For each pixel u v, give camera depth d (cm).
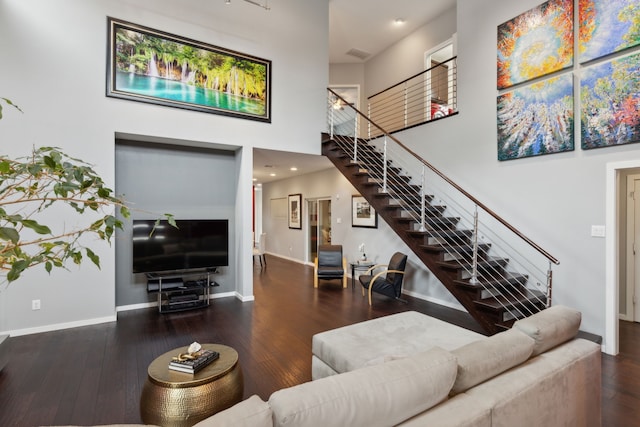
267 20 511
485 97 433
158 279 453
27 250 359
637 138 297
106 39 399
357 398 102
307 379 262
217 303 481
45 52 367
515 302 339
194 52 454
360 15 610
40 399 233
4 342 274
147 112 422
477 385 138
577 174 342
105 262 397
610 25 313
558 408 156
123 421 211
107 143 398
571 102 342
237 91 485
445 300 477
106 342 336
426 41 638
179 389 177
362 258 611
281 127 523
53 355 305
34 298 361
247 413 90
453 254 378
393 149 583
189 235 461
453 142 476
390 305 475
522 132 386
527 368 153
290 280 642
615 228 317
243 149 491
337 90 826
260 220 1160
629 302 415
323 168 738
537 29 371
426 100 623
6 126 349
